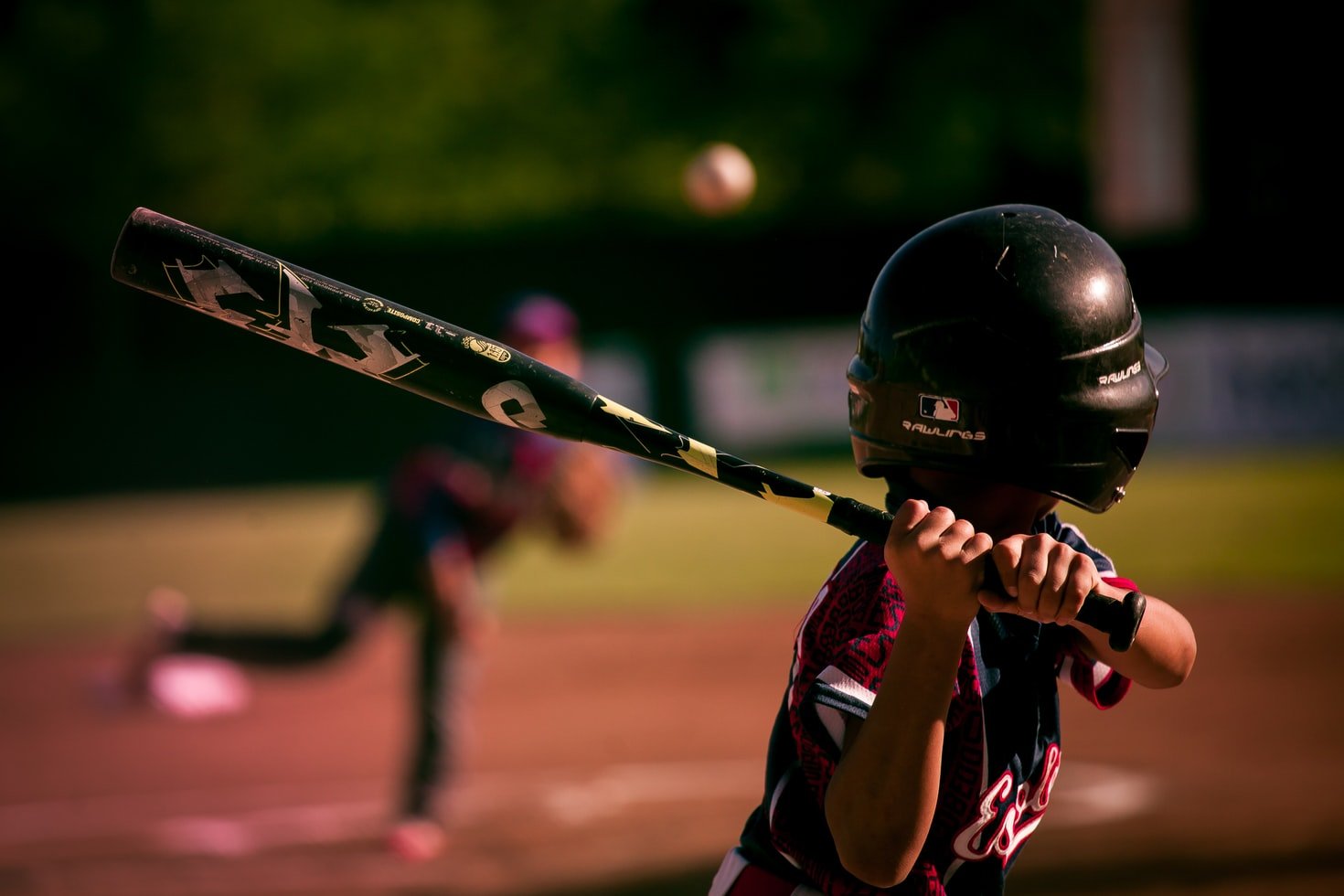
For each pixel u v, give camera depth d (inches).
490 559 407.8
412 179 1764.3
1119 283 134.0
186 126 1652.3
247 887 358.3
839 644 130.5
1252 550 762.8
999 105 1934.1
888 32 1915.6
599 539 415.8
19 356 1651.1
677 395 1298.0
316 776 468.4
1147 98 1670.8
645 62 1863.9
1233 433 1189.7
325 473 1375.5
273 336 149.0
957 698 130.9
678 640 641.0
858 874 122.6
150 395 1451.8
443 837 393.7
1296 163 1787.6
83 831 413.1
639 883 352.5
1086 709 508.1
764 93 1900.8
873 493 1006.4
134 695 535.2
